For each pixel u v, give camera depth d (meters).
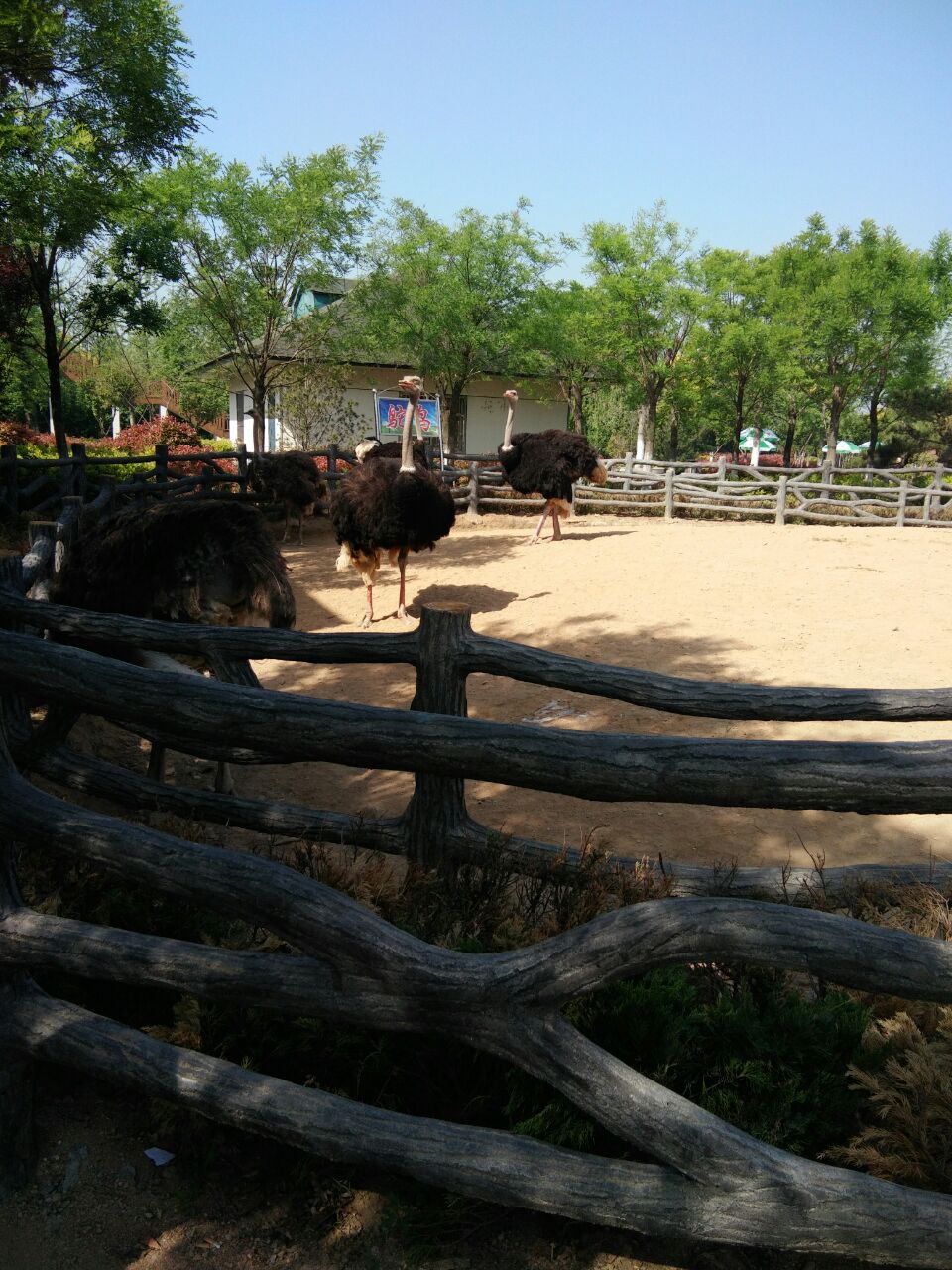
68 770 3.89
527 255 26.34
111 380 43.81
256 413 21.36
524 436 13.68
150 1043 2.36
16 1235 2.30
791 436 34.88
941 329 32.81
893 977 1.77
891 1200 1.84
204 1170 2.46
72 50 12.30
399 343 26.25
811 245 31.72
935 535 15.33
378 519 8.66
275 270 20.55
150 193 13.71
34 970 2.63
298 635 3.29
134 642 3.43
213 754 3.66
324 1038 2.59
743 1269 2.20
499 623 9.10
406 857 3.40
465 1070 2.51
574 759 2.22
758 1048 2.42
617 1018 2.40
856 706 2.82
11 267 15.54
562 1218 2.31
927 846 4.66
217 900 2.20
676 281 30.14
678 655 7.82
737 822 4.93
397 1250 2.28
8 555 3.67
